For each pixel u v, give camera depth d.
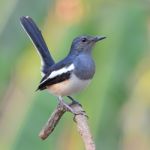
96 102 10.61
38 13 12.08
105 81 10.64
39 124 10.91
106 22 11.09
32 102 11.16
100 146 10.51
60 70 11.80
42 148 10.88
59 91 11.80
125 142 16.27
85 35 11.35
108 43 10.96
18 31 12.04
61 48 11.62
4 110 16.27
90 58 11.79
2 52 11.58
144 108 14.17
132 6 11.11
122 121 10.93
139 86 13.32
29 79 12.79
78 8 11.59
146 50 10.91
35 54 12.72
